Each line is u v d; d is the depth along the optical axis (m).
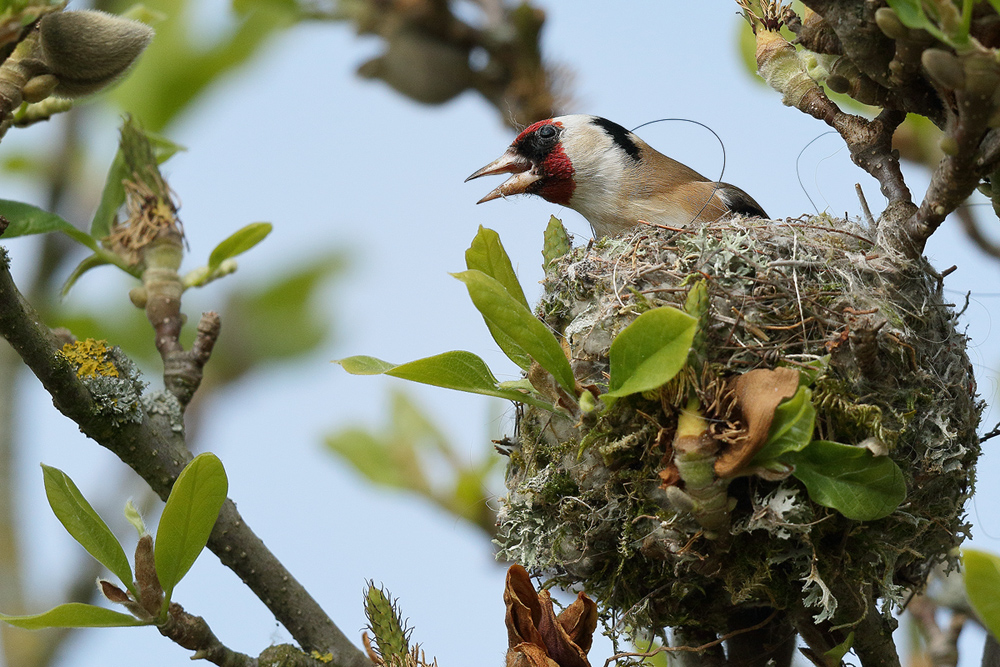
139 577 5.48
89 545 5.44
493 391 5.39
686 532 5.49
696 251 6.34
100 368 6.14
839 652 5.52
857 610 5.70
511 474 6.46
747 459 4.96
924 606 7.43
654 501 5.58
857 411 5.30
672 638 6.64
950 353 6.21
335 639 6.41
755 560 5.50
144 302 6.87
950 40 4.47
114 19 5.41
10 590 8.41
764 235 6.41
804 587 5.34
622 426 5.48
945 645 7.30
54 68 5.39
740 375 5.16
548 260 6.81
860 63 5.21
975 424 6.32
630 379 4.89
